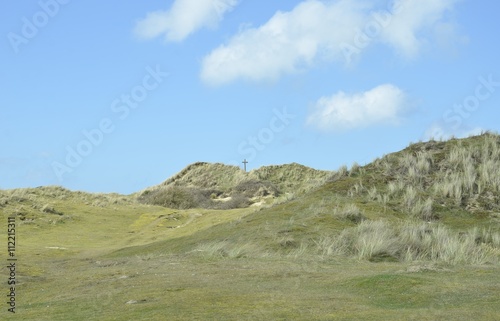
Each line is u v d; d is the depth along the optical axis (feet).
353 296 35.47
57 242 102.17
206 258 56.08
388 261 55.47
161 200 169.89
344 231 64.85
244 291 37.73
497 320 28.17
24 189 144.56
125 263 59.26
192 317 31.01
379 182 89.20
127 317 32.17
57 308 37.19
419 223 72.79
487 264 50.42
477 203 80.94
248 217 84.33
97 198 152.35
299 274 43.86
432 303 32.65
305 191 95.96
